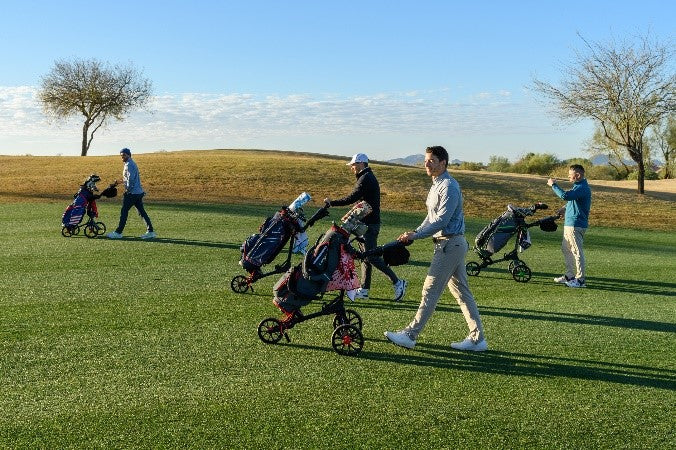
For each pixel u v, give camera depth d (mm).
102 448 4039
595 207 30391
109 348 6039
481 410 4828
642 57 34594
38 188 28156
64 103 61875
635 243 18953
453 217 6023
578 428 4566
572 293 9711
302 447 4121
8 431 4246
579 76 35281
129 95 64000
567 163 67875
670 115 35219
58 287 8688
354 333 6047
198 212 19797
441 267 6078
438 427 4500
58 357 5746
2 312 7273
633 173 64750
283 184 31281
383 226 18828
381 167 37469
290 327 6309
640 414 4844
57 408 4629
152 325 6879
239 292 8648
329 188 30875
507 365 5906
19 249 12016
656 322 7797
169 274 9859
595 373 5746
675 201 33531
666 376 5711
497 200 29703
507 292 9633
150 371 5438
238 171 34594
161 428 4336
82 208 13750
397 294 8461
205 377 5328
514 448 4230
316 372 5543
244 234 14875
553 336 6973
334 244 6102
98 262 10758
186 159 41688
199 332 6660
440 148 5938
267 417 4562
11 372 5344
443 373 5629
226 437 4227
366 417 4621
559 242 17203
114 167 37125
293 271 6188
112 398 4832
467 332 7020
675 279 11406
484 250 10805
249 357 5895
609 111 35531
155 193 27031
